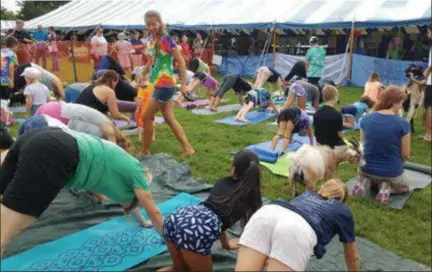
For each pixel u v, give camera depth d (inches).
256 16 642.2
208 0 757.9
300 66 473.7
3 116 295.0
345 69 589.9
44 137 124.0
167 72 232.4
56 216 165.5
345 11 579.8
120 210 173.3
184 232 120.3
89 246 146.4
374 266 141.3
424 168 233.9
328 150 189.3
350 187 212.7
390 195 201.3
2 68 376.5
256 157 136.3
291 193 203.6
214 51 758.5
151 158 237.8
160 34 227.0
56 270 132.3
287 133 252.4
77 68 598.2
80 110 177.5
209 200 130.8
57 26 856.3
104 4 942.4
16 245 144.9
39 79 302.0
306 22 585.0
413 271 139.9
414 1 550.6
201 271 124.6
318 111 218.5
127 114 318.7
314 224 112.7
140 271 134.3
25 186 120.2
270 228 112.9
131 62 621.0
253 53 785.6
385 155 192.9
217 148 274.7
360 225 172.2
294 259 108.5
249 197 127.3
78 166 126.2
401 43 653.3
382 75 561.9
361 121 202.8
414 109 324.2
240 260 114.3
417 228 172.4
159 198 188.4
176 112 389.1
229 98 474.6
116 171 132.1
